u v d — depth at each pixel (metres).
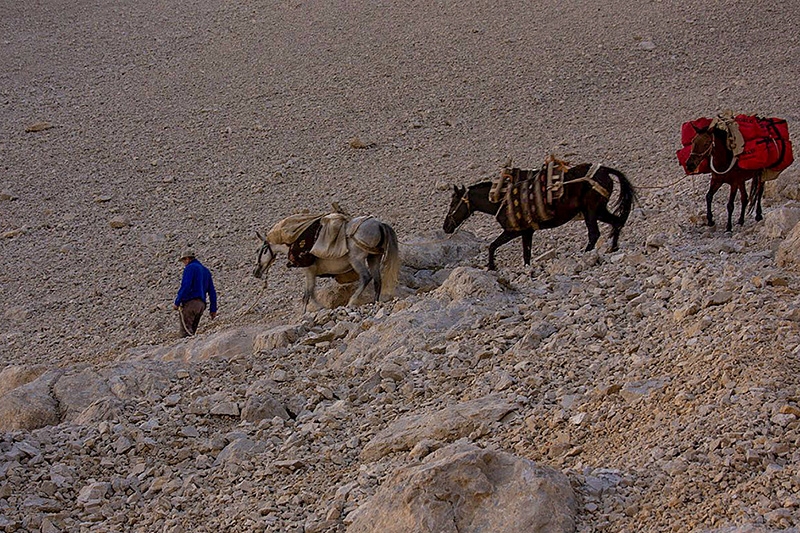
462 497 5.71
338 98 26.81
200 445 8.38
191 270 13.73
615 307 9.59
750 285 8.84
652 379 7.62
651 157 20.38
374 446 7.64
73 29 34.81
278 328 10.96
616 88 25.78
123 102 27.95
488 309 10.28
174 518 7.27
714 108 23.20
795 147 18.42
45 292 17.25
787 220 11.35
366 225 12.59
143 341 14.30
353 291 13.32
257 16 34.50
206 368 10.06
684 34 28.72
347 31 32.12
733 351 7.33
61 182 22.86
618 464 6.37
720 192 15.16
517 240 15.01
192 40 32.75
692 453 6.11
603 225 14.95
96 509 7.59
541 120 24.09
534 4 32.97
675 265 10.47
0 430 9.38
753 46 27.34
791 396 6.45
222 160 23.38
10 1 38.28
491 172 20.80
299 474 7.60
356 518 5.97
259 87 28.19
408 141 23.55
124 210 20.95
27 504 7.60
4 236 19.98
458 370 8.88
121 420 8.91
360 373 9.42
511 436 7.43
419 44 30.25
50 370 10.66
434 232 14.88
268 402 8.85
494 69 27.73
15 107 28.08
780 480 5.54
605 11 31.48
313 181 21.55
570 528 5.55
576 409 7.58
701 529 5.27
